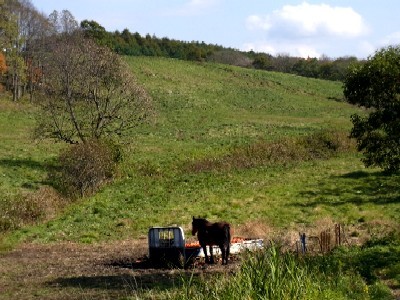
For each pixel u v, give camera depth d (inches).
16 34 3029.0
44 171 1560.0
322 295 468.8
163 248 768.9
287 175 1660.9
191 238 980.6
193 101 3378.4
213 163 1766.7
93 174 1374.3
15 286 648.4
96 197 1304.1
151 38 6358.3
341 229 976.9
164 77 3924.7
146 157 1868.8
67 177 1342.3
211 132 2529.5
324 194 1385.3
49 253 881.5
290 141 2070.6
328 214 1162.6
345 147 2089.1
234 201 1293.1
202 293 461.4
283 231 996.6
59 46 1700.3
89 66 1654.8
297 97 3905.0
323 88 4357.8
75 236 1008.2
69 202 1258.0
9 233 997.2
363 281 568.4
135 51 5462.6
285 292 436.8
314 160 1945.1
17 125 2402.8
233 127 2687.0
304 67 5876.0
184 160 1847.9
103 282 657.0
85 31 4047.7
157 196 1348.4
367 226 1026.1
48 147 1971.0
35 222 1087.0
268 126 2755.9
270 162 1861.5
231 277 476.4
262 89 4033.0
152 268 757.9
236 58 6077.8
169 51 6161.4
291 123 2891.2
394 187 1457.9
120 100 1668.3
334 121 3019.2
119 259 832.3
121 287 624.4
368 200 1309.1
